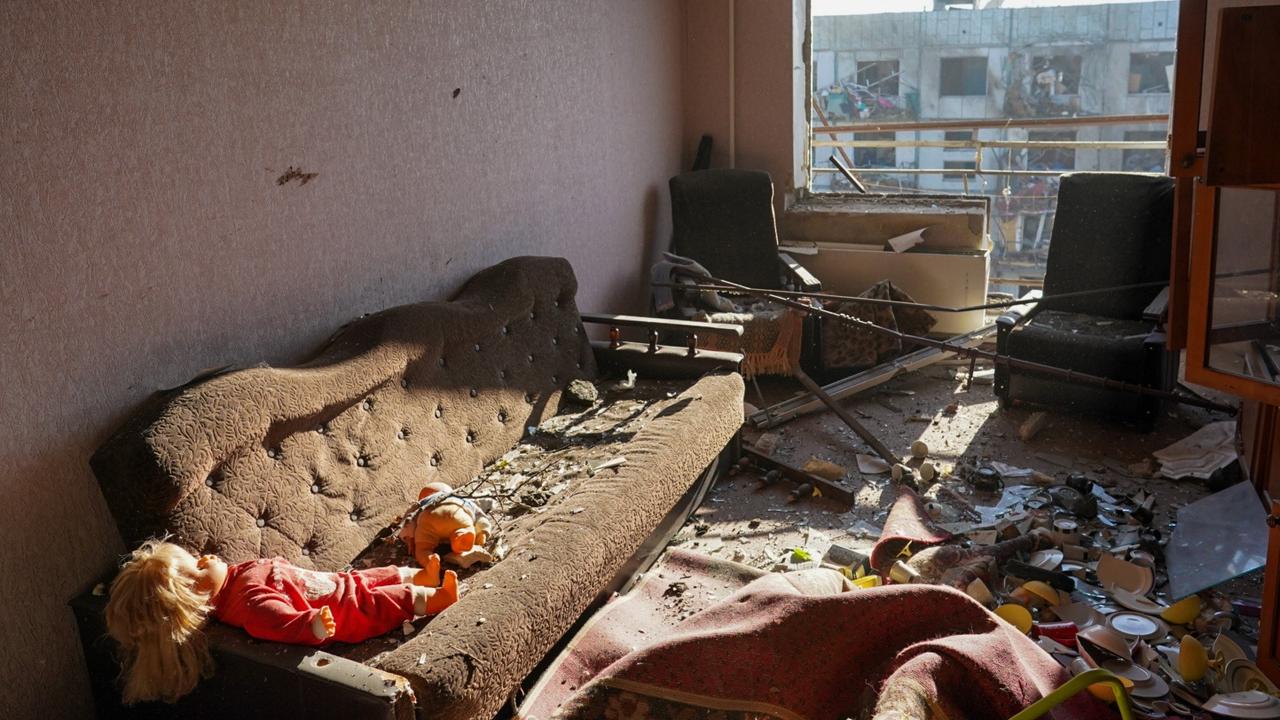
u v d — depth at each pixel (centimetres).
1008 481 389
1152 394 411
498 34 402
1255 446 332
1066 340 438
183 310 270
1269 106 240
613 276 523
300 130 307
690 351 408
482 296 369
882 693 199
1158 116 577
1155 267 464
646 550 326
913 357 504
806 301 500
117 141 247
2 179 220
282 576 234
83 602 237
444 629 229
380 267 349
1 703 231
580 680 265
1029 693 210
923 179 1118
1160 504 367
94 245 243
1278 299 252
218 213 279
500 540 287
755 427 449
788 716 224
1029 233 1039
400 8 346
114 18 244
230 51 279
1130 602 292
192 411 241
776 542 350
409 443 312
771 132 584
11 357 225
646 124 548
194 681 218
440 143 374
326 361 292
